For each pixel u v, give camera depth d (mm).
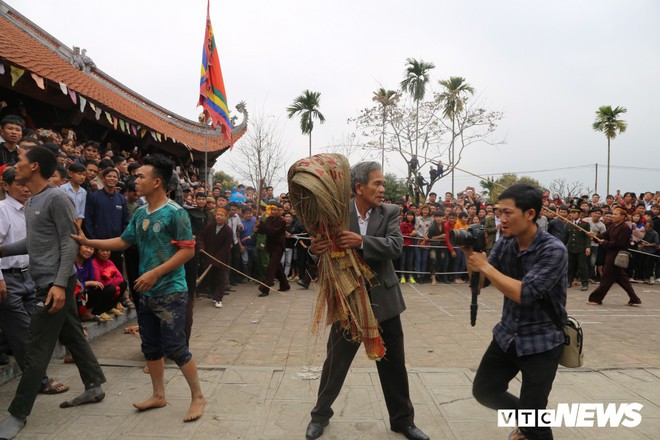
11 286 3768
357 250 3094
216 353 5238
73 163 5961
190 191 9250
